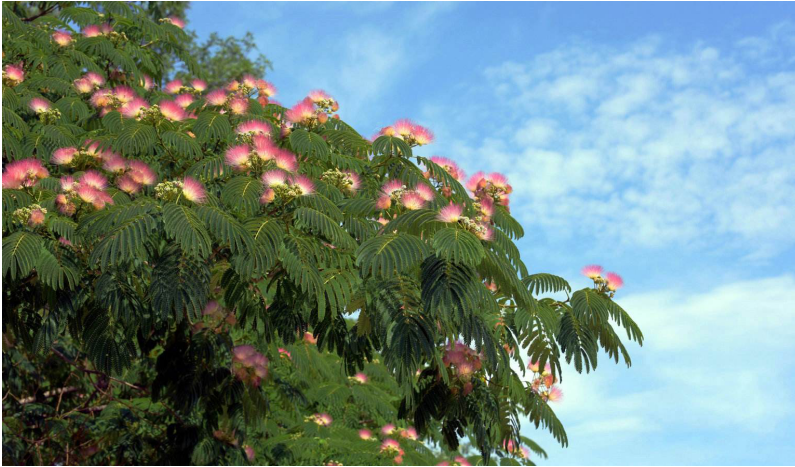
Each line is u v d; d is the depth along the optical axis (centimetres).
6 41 705
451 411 530
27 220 405
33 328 487
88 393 929
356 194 505
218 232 371
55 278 393
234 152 452
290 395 804
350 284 439
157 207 384
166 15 1135
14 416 804
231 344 645
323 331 513
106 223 383
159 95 730
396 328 399
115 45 748
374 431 1084
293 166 449
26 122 620
